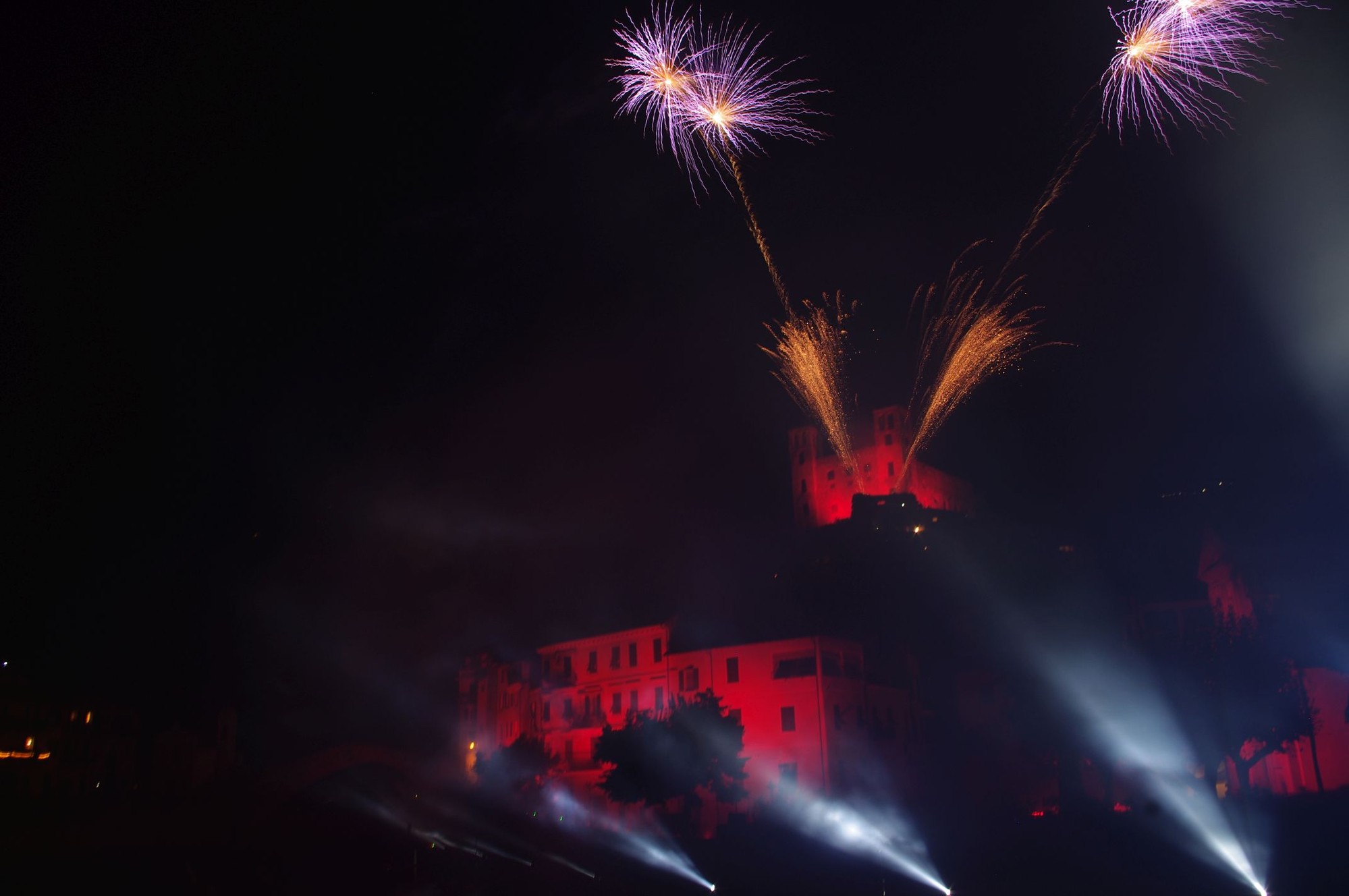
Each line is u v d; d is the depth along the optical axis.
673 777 50.94
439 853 56.88
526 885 44.94
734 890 42.00
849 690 59.84
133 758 55.47
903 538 72.44
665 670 65.94
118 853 48.72
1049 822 49.66
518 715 77.56
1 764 47.69
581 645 72.81
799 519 124.56
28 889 44.75
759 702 59.78
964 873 41.84
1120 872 39.56
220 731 60.62
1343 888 34.09
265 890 46.84
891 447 118.75
